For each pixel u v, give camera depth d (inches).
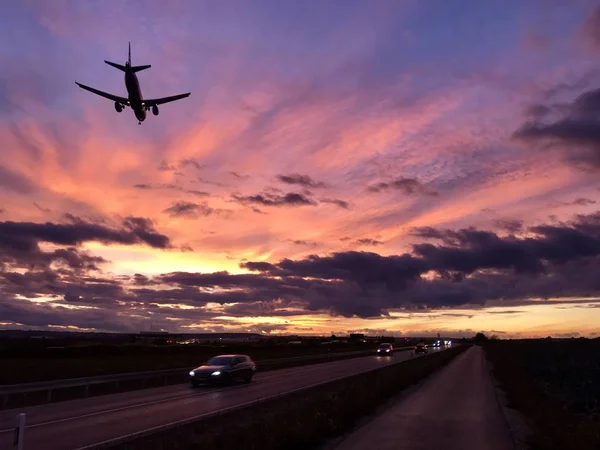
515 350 3262.8
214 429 556.1
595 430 500.7
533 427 553.0
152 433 537.0
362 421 593.6
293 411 606.2
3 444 475.8
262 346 3779.5
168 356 2529.5
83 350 2428.6
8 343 2517.2
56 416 671.8
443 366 1803.6
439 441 477.1
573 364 2107.5
